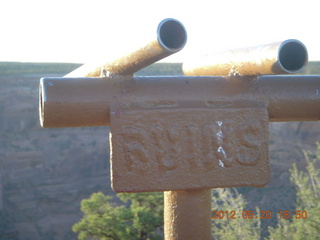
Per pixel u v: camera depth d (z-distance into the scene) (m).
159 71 61.69
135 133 1.79
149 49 1.61
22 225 39.72
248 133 1.89
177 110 1.82
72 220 41.25
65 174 44.50
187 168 1.82
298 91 1.97
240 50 1.83
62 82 1.79
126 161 1.79
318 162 38.91
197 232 2.05
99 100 1.79
